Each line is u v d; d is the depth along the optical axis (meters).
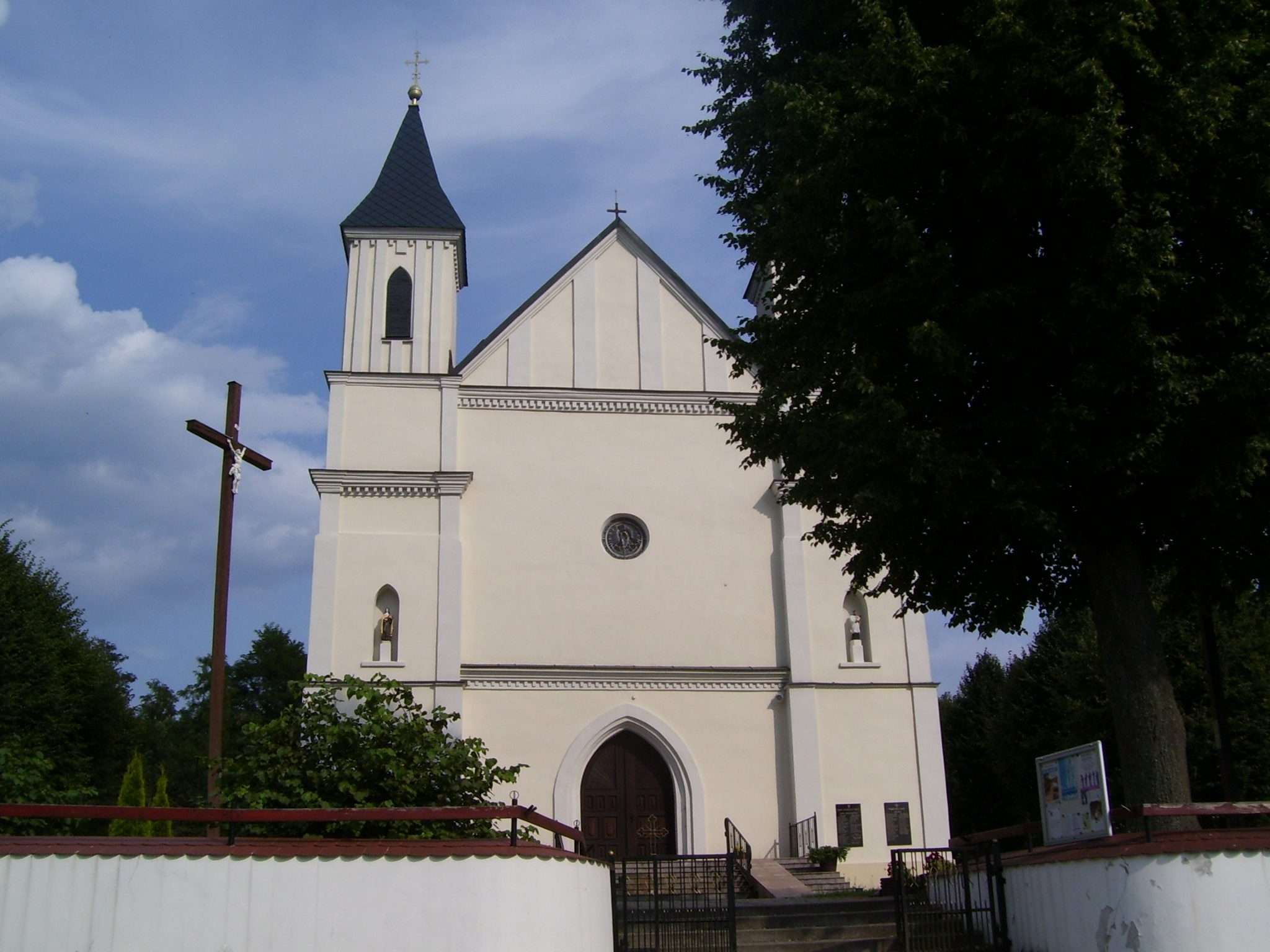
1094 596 13.82
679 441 29.30
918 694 27.88
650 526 28.59
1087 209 12.62
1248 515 13.30
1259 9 13.11
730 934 14.36
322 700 12.88
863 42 14.99
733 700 27.67
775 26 16.03
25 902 9.01
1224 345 12.67
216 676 13.97
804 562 28.55
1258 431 12.11
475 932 9.55
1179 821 12.45
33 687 35.06
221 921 9.20
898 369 13.93
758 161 15.98
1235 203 12.47
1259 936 9.93
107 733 42.75
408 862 9.59
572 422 29.09
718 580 28.45
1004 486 12.62
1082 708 33.09
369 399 28.58
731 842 26.25
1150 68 12.33
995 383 13.94
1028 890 12.10
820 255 14.27
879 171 13.70
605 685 27.34
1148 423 12.46
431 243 30.03
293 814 9.66
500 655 27.23
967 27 13.84
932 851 14.32
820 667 27.84
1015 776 41.94
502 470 28.53
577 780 26.69
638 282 30.36
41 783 12.53
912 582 15.66
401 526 27.61
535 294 29.89
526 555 28.00
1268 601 15.18
